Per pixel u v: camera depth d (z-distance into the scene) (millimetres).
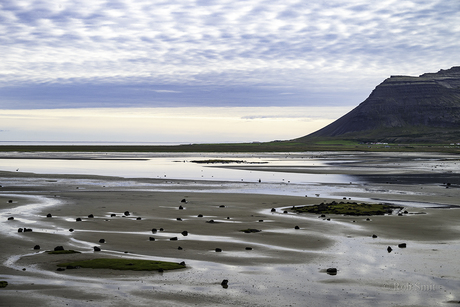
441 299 17766
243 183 65375
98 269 20844
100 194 50656
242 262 22703
